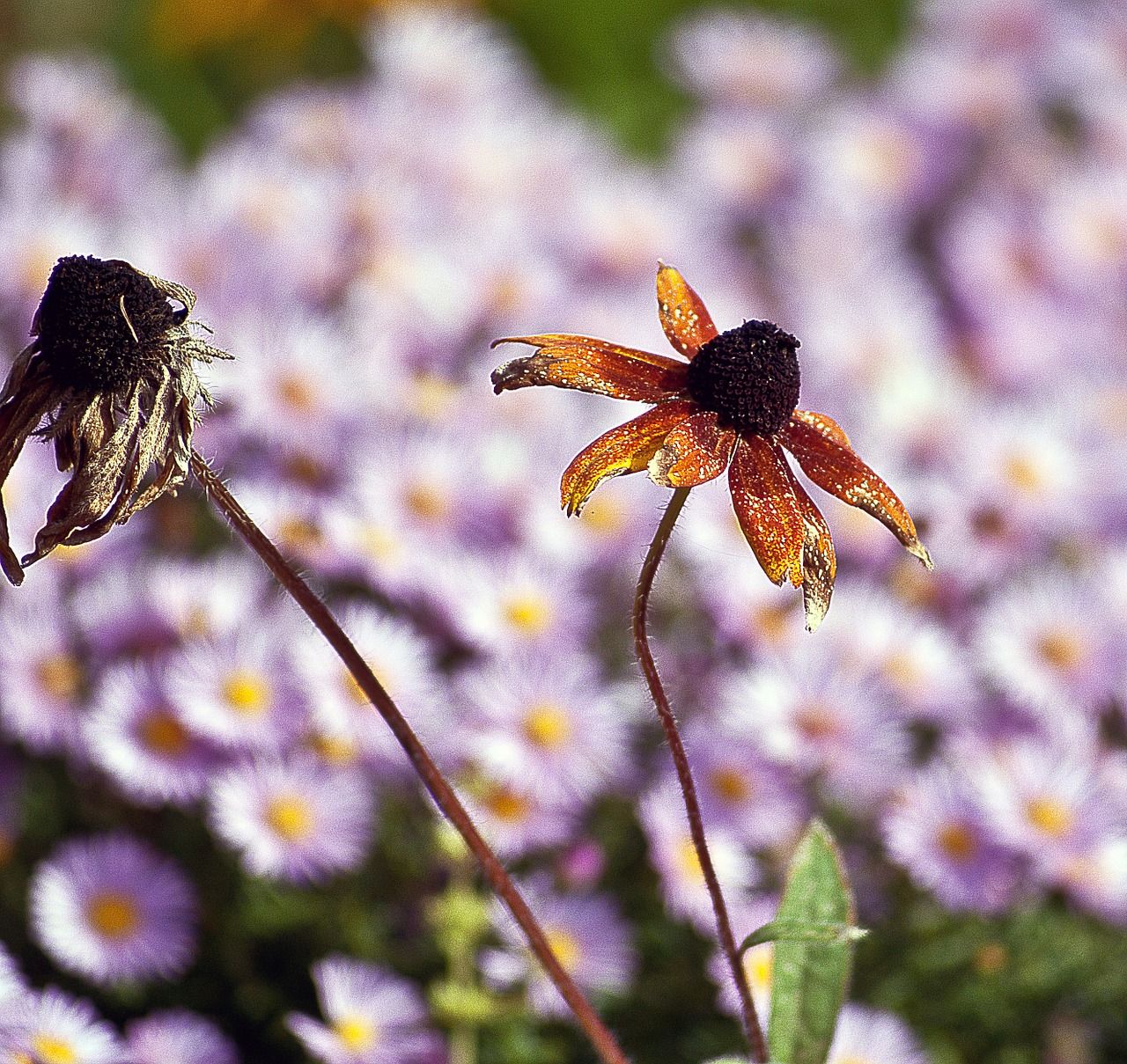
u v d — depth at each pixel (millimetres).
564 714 1091
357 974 1050
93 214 1271
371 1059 1034
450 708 1097
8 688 1073
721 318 1271
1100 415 1239
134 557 1118
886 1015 1074
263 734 1067
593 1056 1085
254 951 1089
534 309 1221
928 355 1268
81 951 1040
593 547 1143
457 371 1201
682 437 943
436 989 1052
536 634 1107
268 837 1057
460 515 1137
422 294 1211
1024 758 1104
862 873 1115
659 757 1117
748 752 1099
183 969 1086
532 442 1171
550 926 1069
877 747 1104
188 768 1063
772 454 951
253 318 1158
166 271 1193
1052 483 1184
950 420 1218
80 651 1094
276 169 1256
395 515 1123
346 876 1095
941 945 1114
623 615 1155
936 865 1083
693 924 1095
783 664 1111
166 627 1091
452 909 1055
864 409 1216
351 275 1217
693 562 1159
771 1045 994
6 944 1081
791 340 954
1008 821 1089
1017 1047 1114
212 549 1137
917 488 1179
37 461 1110
